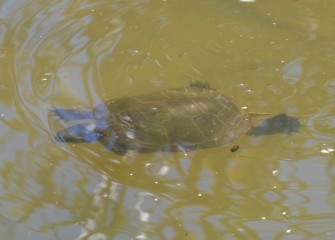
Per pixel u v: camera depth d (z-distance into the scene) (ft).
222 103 12.85
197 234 10.09
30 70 14.51
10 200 10.96
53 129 12.63
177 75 14.28
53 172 11.56
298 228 10.13
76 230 10.28
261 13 16.79
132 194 11.03
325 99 13.30
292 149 12.03
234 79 14.07
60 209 10.73
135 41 15.61
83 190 11.14
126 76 14.24
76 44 15.47
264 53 15.02
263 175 11.43
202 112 12.53
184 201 10.86
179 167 11.66
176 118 12.37
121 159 11.87
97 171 11.57
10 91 13.82
